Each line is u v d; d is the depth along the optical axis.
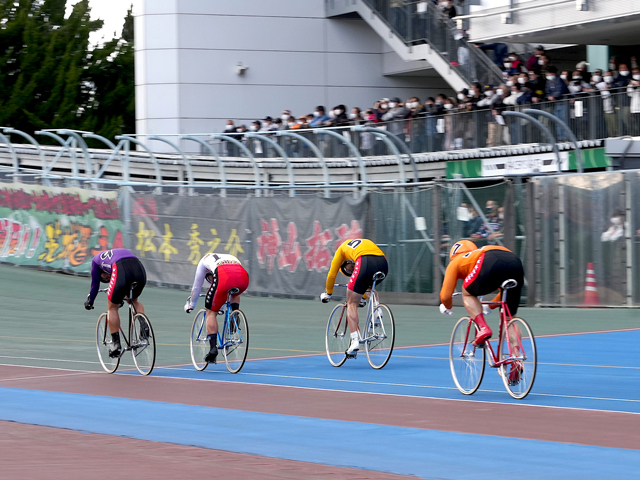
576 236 33.66
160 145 69.75
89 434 13.47
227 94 70.25
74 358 23.67
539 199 34.34
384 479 10.55
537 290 34.50
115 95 101.75
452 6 57.84
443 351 24.02
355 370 20.66
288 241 39.72
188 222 42.09
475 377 16.81
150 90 69.75
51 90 96.50
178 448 12.39
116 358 20.58
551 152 41.50
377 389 17.75
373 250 20.80
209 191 47.06
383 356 20.73
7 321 32.97
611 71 40.56
